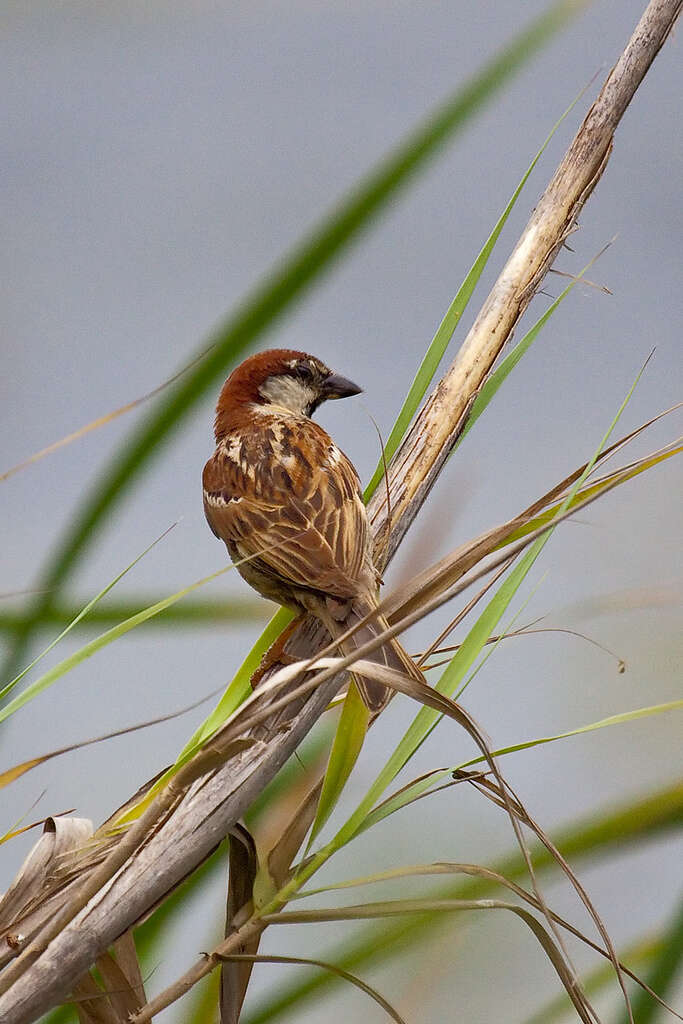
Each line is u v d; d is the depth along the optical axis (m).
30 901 4.62
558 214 6.47
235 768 4.88
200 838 4.73
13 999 4.44
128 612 5.77
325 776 4.64
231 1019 4.75
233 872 4.78
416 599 5.09
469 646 4.77
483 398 6.11
